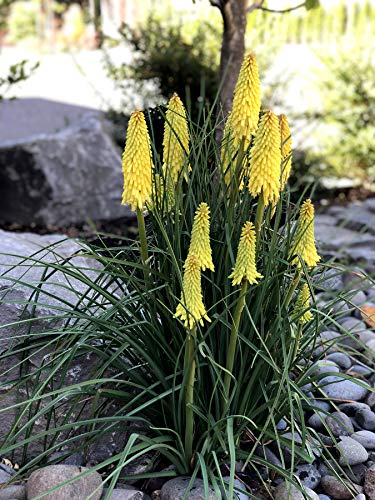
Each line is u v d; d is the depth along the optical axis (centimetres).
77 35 518
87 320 81
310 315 75
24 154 188
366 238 173
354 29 235
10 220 194
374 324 114
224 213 75
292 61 298
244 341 72
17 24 544
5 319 83
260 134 66
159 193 74
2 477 75
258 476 77
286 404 79
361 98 219
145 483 76
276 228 72
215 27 204
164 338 75
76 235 182
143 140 67
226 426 74
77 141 190
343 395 93
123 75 204
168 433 78
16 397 81
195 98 194
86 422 70
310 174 209
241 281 68
